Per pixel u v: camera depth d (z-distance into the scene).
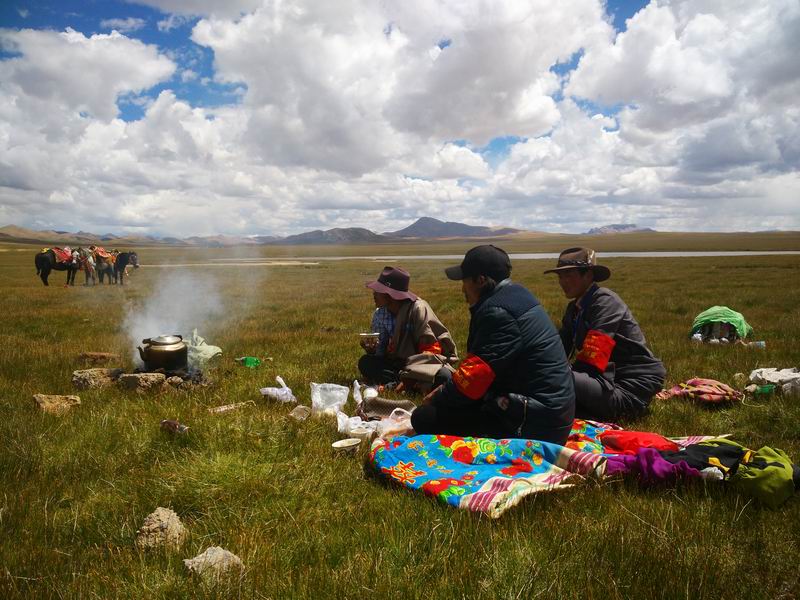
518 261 74.88
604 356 5.69
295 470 4.23
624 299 20.84
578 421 5.32
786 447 5.04
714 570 2.92
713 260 61.41
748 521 3.49
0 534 3.32
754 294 21.33
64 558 3.14
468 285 4.81
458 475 4.11
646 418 5.89
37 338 11.92
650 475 4.03
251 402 6.31
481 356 4.54
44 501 3.81
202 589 2.76
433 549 3.17
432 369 6.69
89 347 10.34
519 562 3.01
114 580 2.89
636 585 2.81
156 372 7.11
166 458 4.56
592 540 3.25
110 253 33.97
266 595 2.77
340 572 2.94
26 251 153.88
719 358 9.19
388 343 7.51
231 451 4.59
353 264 75.75
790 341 10.78
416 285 32.50
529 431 4.48
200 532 3.45
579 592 2.75
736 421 5.82
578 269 5.98
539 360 4.52
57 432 5.15
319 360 9.34
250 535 3.35
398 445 4.57
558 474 4.04
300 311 18.41
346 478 4.27
